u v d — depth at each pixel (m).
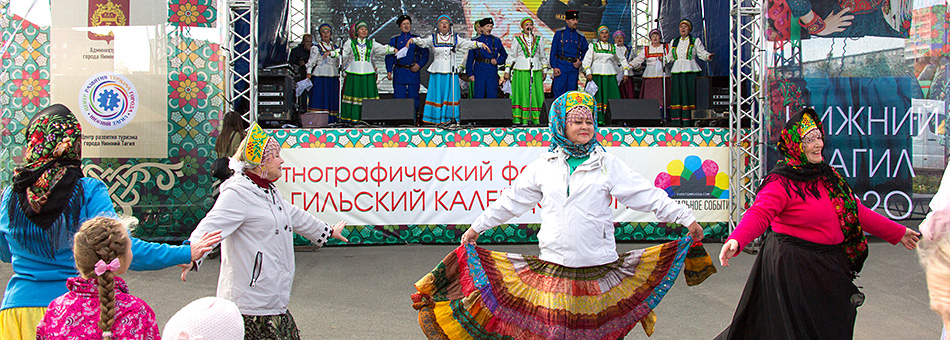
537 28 11.78
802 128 3.40
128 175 7.58
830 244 3.36
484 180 7.98
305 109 10.65
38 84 7.49
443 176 7.96
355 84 10.02
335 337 4.60
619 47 10.34
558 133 3.31
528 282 3.33
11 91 7.47
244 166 3.21
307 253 7.50
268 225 3.17
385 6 11.70
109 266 2.27
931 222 2.89
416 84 9.91
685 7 10.91
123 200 7.57
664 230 8.09
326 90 10.16
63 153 2.85
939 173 7.96
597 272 3.28
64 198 2.78
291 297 5.65
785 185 3.37
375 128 7.96
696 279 3.59
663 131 8.04
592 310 3.24
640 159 8.02
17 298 2.75
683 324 4.87
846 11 7.80
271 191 3.30
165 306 5.36
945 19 7.93
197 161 7.67
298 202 7.90
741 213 7.96
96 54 7.50
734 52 8.86
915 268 6.49
